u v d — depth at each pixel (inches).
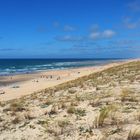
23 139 359.6
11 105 620.4
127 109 439.5
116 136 319.3
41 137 358.6
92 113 447.2
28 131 391.2
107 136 323.0
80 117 430.0
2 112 556.7
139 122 361.4
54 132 366.0
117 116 394.9
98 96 614.2
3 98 1122.7
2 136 381.7
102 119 376.2
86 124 388.2
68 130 369.1
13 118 490.3
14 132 395.9
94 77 1230.9
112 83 867.4
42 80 1942.7
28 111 530.6
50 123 416.2
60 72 2674.7
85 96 650.2
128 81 871.7
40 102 653.3
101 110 452.4
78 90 812.0
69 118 431.8
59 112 484.7
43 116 471.8
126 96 553.3
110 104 490.9
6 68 4409.5
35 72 2974.9
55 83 1665.8
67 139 336.2
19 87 1566.2
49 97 738.8
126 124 359.6
